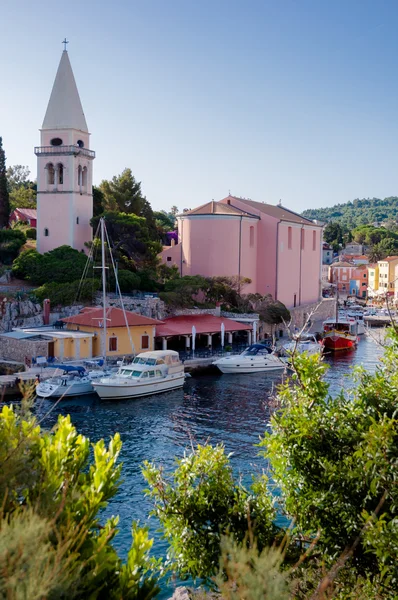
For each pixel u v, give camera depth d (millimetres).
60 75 77250
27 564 6652
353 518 11484
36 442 9805
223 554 7578
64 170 76938
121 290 71750
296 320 91938
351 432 12758
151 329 62000
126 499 27578
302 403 13469
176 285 75688
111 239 76625
